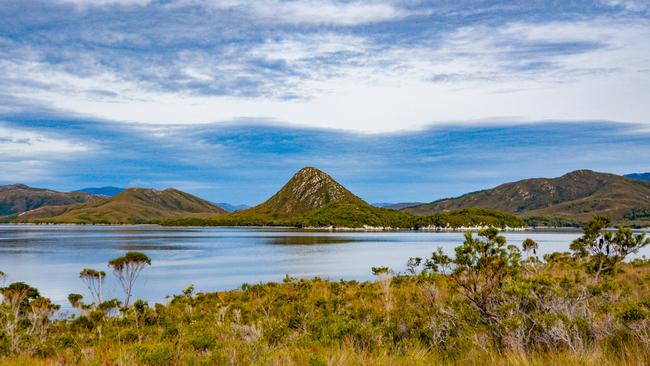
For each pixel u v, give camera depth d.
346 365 7.70
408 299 18.33
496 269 10.70
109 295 40.50
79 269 63.25
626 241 13.85
